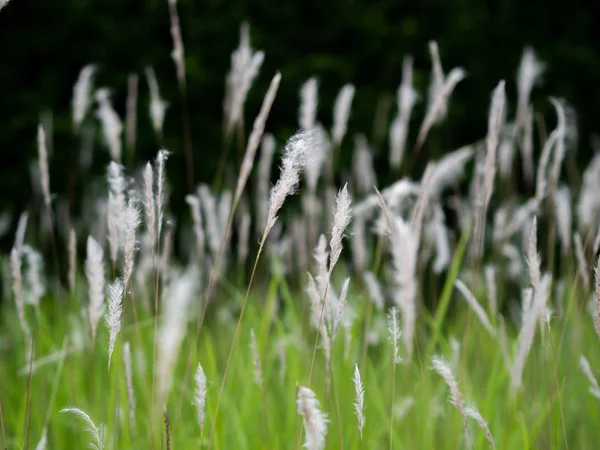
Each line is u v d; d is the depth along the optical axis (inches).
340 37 202.4
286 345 76.4
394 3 202.8
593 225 74.8
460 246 73.9
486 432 45.7
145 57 197.8
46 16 197.8
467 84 197.2
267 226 42.7
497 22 197.6
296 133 41.6
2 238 188.5
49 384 81.7
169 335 26.0
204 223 118.1
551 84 192.9
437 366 45.2
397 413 66.9
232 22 197.0
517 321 101.1
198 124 193.2
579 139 188.9
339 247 42.1
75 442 71.8
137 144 187.0
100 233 89.5
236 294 94.8
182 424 66.0
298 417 59.6
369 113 189.0
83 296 90.1
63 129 185.2
